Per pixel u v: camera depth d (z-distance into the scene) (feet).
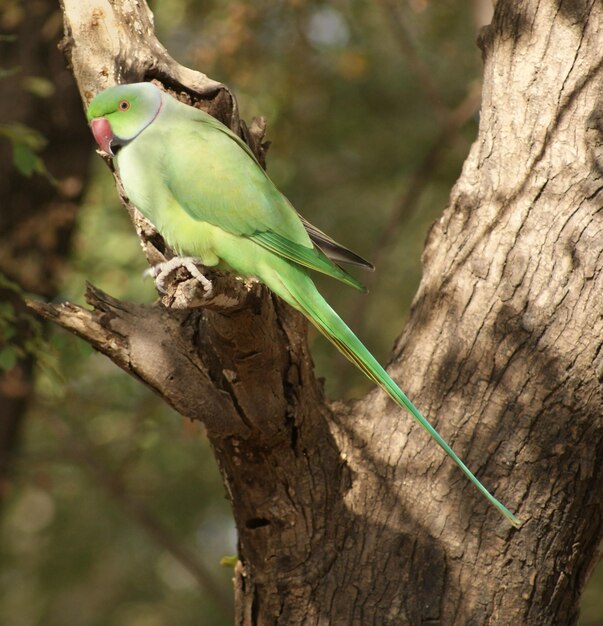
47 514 80.23
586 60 27.20
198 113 26.96
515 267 26.45
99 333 24.94
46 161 48.70
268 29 62.69
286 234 26.16
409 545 26.22
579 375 25.64
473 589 25.71
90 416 63.41
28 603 78.54
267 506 26.76
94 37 27.55
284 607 26.86
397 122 68.03
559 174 26.63
